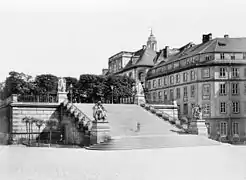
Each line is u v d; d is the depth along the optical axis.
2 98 43.62
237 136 55.97
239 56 58.19
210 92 57.72
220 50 58.25
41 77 65.75
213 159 23.17
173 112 52.41
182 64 65.44
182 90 64.19
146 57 83.38
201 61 59.50
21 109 42.19
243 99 57.22
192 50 66.62
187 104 62.34
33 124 42.34
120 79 70.38
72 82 69.44
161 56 81.12
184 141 34.38
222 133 56.34
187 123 44.28
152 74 77.38
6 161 22.59
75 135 37.50
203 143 35.00
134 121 41.50
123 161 22.00
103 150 29.41
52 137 42.72
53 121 41.91
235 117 56.78
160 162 21.52
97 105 33.09
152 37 100.88
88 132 34.00
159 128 39.94
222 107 57.16
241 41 60.66
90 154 26.30
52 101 45.53
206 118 57.78
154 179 16.12
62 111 43.22
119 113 44.47
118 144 30.72
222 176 17.03
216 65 57.72
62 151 29.25
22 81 59.25
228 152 27.66
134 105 50.03
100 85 68.75
